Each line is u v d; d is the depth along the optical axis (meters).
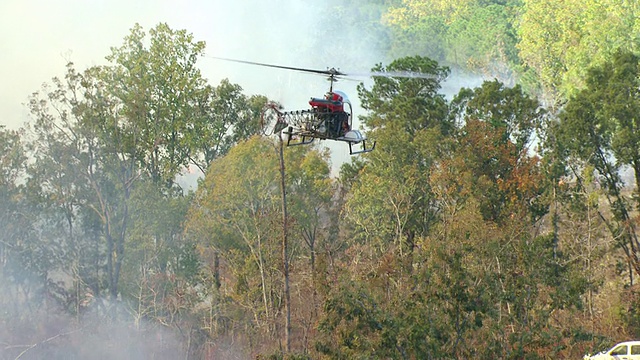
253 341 107.19
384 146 119.19
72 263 130.50
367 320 66.06
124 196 131.62
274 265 107.44
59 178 132.12
